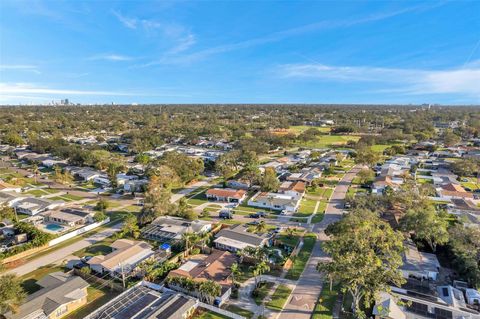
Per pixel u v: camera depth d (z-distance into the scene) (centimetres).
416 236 5550
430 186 8475
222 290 4350
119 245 5747
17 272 5038
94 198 8944
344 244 3966
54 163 12731
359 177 10481
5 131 18988
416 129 19888
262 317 3944
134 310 3856
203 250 5762
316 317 3909
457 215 7025
